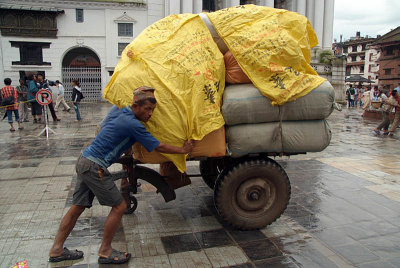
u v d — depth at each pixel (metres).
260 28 3.34
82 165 2.86
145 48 3.22
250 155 3.54
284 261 3.09
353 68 61.03
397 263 3.06
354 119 15.42
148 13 23.27
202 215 4.12
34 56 21.97
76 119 13.59
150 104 2.83
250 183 3.57
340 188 5.16
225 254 3.21
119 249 3.28
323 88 3.35
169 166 3.97
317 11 25.56
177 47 3.24
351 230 3.73
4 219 3.91
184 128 3.09
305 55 3.50
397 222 3.94
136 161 3.60
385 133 10.63
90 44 22.80
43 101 9.27
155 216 4.07
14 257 3.11
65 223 3.04
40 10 21.08
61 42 22.25
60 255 3.04
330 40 26.41
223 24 3.37
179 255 3.19
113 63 23.17
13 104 10.29
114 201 2.94
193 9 23.75
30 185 5.15
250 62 3.28
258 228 3.68
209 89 3.17
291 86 3.24
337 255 3.20
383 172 6.09
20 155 7.18
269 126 3.37
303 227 3.80
